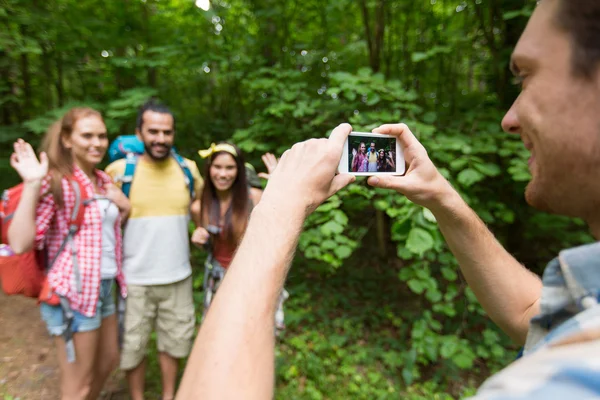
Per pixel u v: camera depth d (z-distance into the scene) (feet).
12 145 13.65
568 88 1.40
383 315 12.41
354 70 14.82
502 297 2.84
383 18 13.57
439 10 14.34
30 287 6.51
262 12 13.20
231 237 8.05
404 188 2.85
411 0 13.08
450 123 9.80
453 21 13.66
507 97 10.75
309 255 8.84
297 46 13.97
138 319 7.69
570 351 1.02
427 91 14.62
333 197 8.49
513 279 2.85
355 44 15.35
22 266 6.40
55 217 6.48
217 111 17.87
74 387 6.87
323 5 14.02
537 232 10.63
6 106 16.88
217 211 8.20
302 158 2.22
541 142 1.52
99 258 6.77
